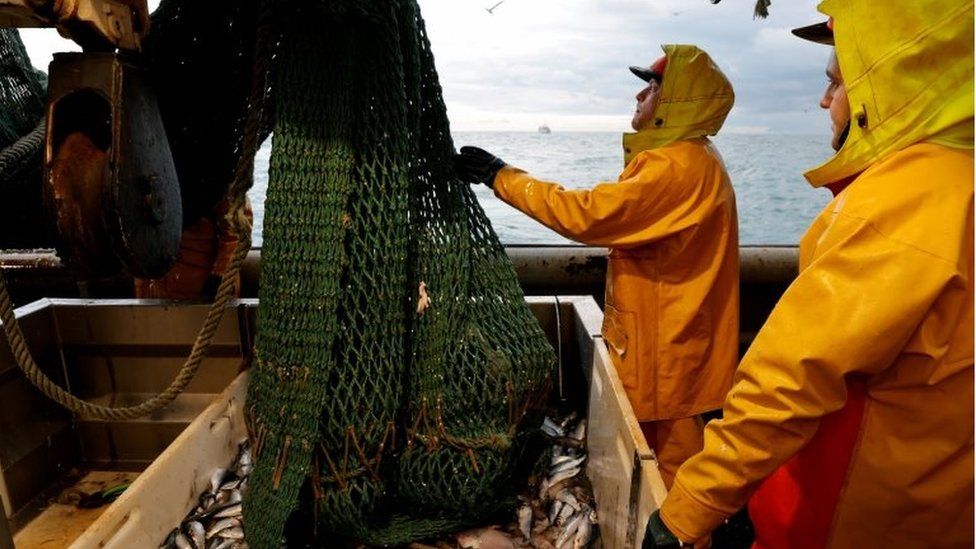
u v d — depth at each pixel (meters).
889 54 0.99
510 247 3.56
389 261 1.73
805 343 0.99
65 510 2.31
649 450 1.48
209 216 2.59
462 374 1.87
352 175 1.70
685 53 2.05
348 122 1.65
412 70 1.77
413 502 1.93
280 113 1.66
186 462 1.91
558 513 2.00
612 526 1.76
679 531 1.17
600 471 1.98
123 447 2.54
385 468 1.85
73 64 1.21
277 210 1.69
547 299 2.61
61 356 2.51
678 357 2.16
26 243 2.44
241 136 2.11
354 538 1.84
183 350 2.51
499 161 2.20
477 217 2.02
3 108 2.39
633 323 2.18
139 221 1.33
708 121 2.11
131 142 1.29
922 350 0.99
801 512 1.23
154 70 1.89
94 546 1.44
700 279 2.10
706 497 1.13
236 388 2.24
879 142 1.04
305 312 1.69
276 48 1.77
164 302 2.50
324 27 1.62
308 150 1.66
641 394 2.21
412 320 1.89
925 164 0.97
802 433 1.04
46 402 2.43
